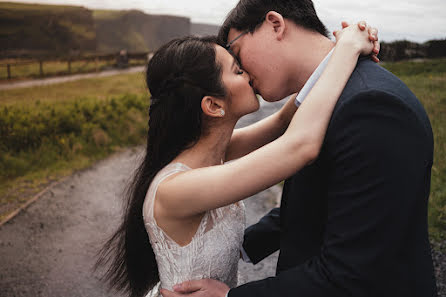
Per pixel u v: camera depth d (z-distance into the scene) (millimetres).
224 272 1250
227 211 1248
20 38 105875
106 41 191250
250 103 1154
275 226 1481
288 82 1214
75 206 4699
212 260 1190
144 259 1336
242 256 1513
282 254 1165
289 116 1504
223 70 1117
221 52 1144
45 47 110938
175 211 1045
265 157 929
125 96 10633
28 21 112562
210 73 1095
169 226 1102
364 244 869
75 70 28781
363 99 875
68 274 3227
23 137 6652
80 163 6473
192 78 1093
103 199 4930
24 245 3746
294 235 1119
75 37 121125
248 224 3965
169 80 1111
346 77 967
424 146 866
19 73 25938
